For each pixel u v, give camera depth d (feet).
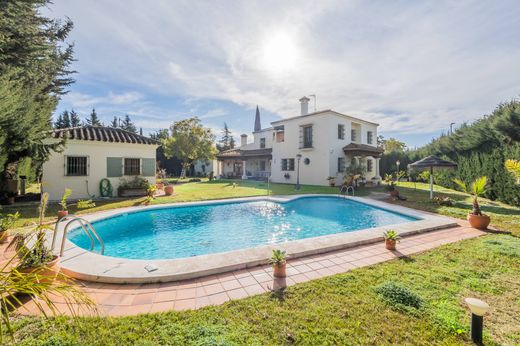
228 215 33.58
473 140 45.19
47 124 37.68
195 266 12.75
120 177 42.24
